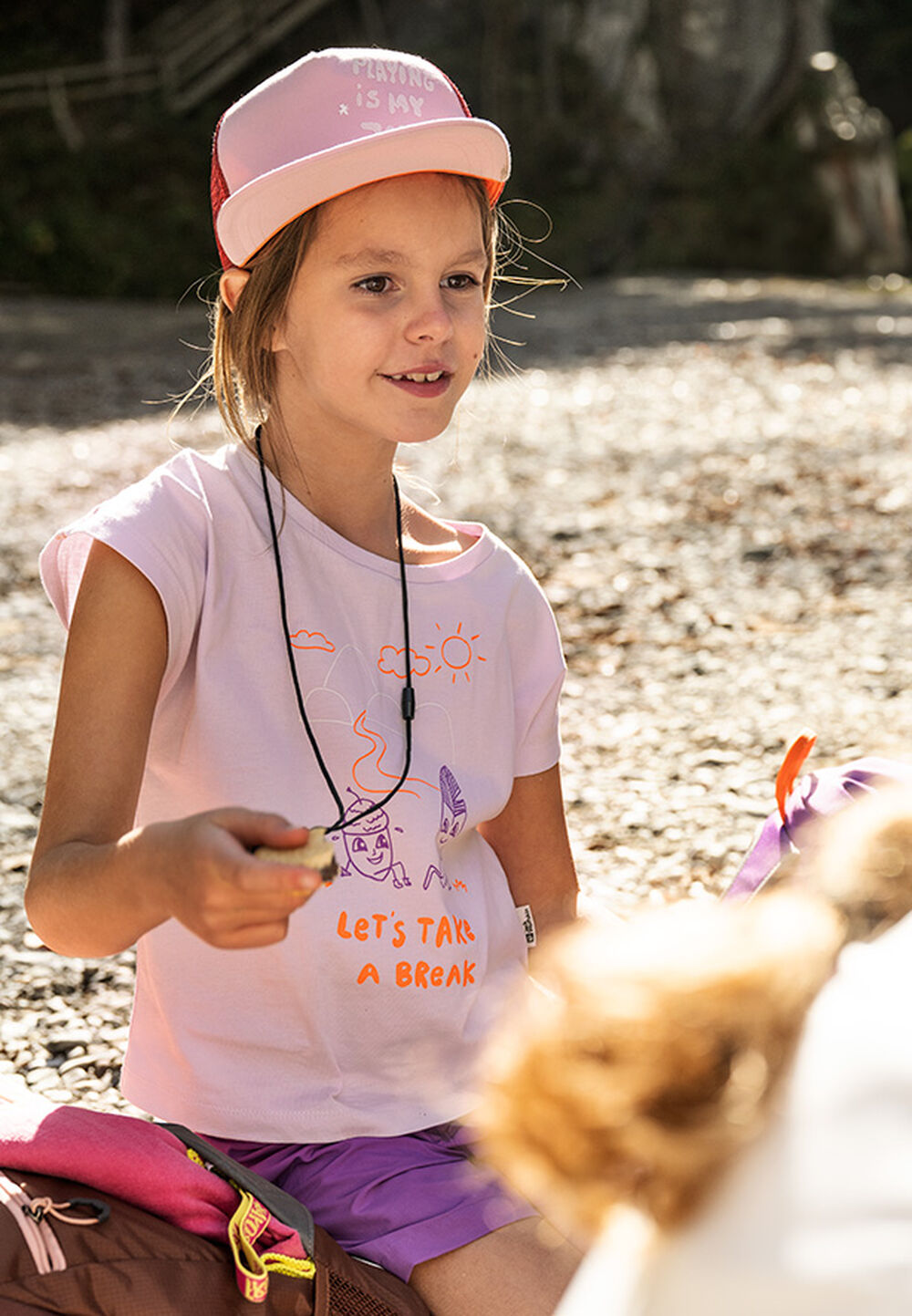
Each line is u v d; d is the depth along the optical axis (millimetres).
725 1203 1098
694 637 6328
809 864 2221
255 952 2076
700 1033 1078
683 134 29484
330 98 2072
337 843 2102
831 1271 1045
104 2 26359
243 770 2094
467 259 2113
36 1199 1793
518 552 7668
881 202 29922
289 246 2086
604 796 4633
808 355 15648
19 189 23781
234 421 2221
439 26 28000
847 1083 1107
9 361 15859
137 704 1992
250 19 26422
